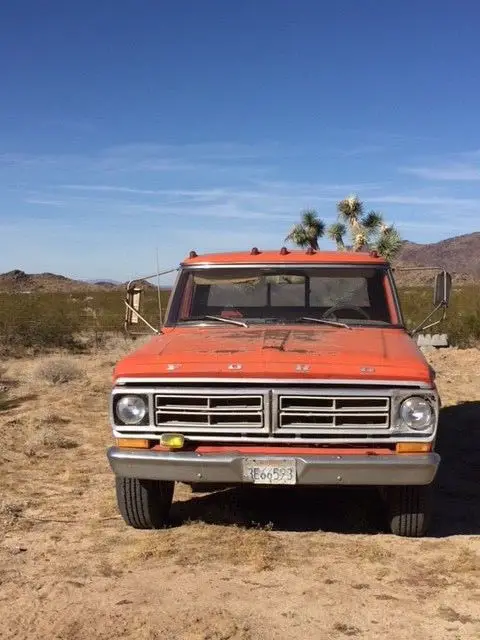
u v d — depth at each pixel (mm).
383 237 28734
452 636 3736
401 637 3729
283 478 4691
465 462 7633
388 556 4863
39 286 134750
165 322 6133
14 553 4949
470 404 10617
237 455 4707
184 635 3730
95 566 4711
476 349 17359
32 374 14383
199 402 4816
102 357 18922
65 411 10102
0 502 6098
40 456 7707
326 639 3703
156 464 4797
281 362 4809
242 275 6223
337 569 4633
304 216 30422
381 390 4688
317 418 4742
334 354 4934
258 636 3725
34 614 4004
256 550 4930
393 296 6102
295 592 4273
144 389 4855
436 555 4895
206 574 4551
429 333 19172
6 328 21000
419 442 4691
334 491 6387
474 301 21641
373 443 4730
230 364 4828
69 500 6211
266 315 6105
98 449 8062
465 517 5773
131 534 5348
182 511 5895
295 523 5590
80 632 3783
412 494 5059
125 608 4062
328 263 6191
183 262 6484
